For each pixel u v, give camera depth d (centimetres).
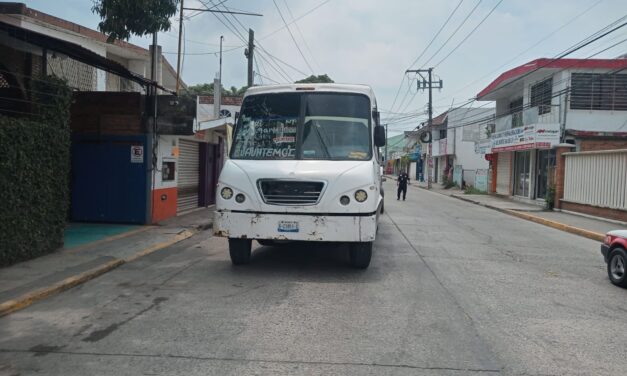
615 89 2341
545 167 2500
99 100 1309
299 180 764
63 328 548
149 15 1037
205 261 919
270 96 873
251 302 652
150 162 1314
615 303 700
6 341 509
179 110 1307
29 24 1424
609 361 480
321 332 542
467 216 1962
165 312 607
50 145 882
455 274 852
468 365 462
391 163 9388
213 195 1923
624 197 1661
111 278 781
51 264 823
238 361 462
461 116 4428
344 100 859
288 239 764
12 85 1086
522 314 628
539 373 448
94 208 1323
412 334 542
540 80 2600
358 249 824
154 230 1237
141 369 443
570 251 1174
